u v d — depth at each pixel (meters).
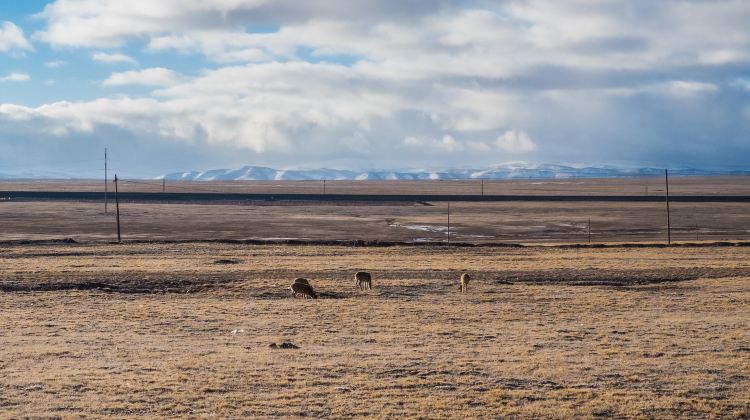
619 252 97.75
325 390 27.00
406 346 37.19
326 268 76.88
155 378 28.55
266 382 28.11
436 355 34.12
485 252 97.00
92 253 92.56
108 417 23.28
